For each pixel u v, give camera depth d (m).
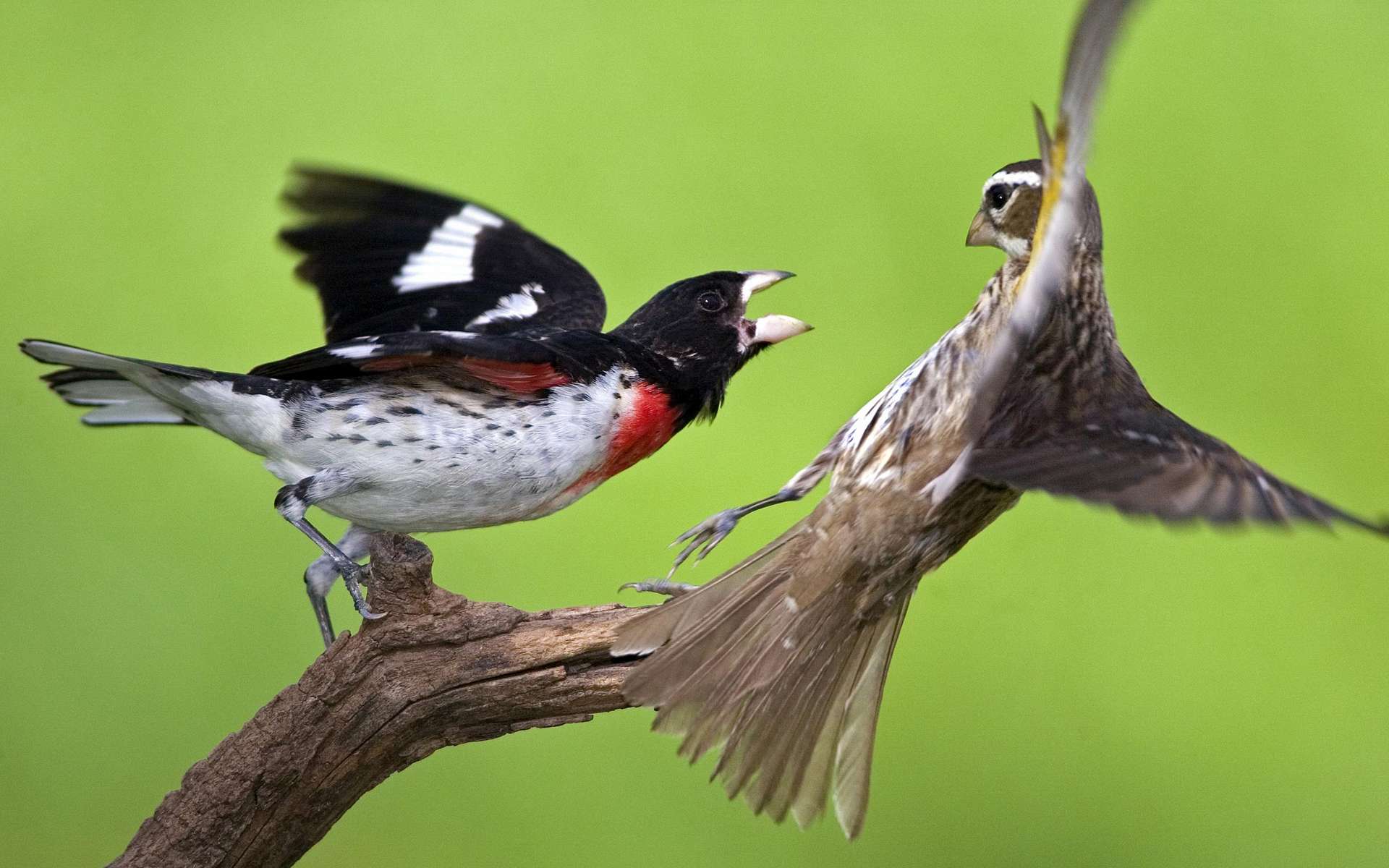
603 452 4.42
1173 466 4.27
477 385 4.40
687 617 4.35
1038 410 4.30
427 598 4.38
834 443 4.38
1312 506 4.25
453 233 4.47
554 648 4.38
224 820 4.37
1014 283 4.34
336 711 4.38
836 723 4.35
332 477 4.40
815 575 4.35
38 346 4.39
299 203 4.46
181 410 4.41
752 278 4.46
